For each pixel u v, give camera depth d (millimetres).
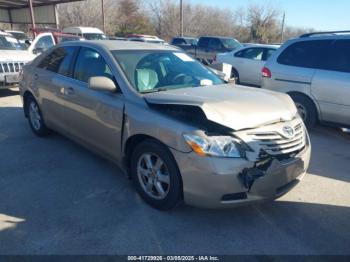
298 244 2793
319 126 6488
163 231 2908
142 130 3082
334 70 5559
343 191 3740
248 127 2795
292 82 6031
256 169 2762
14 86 8180
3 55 8023
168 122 2906
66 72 4316
